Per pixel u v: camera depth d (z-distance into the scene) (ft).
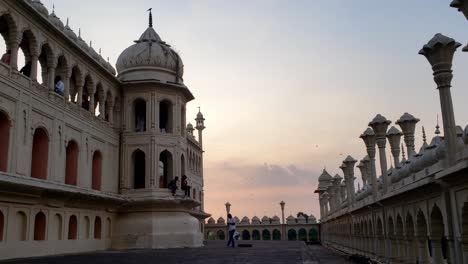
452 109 28.25
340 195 94.94
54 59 72.69
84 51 81.15
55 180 70.64
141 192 94.99
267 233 162.09
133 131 99.04
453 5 25.32
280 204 164.45
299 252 72.90
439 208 30.25
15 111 61.16
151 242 90.94
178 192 97.60
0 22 63.72
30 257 60.90
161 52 104.47
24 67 72.38
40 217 67.21
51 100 70.95
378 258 50.03
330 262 56.18
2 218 57.72
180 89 103.24
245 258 58.13
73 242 75.61
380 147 46.60
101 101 91.04
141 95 99.66
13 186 57.00
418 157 36.32
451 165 27.30
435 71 28.81
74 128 78.23
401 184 40.32
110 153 93.45
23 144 62.49
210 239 164.86
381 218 47.57
